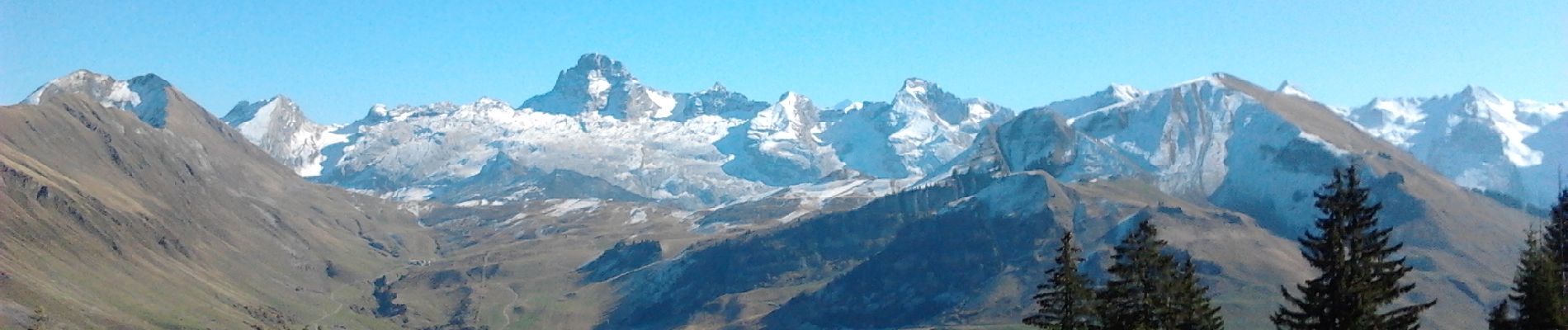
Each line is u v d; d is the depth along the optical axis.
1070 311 135.00
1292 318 119.31
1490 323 134.62
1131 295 131.38
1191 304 131.62
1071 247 137.12
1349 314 112.00
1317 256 116.19
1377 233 114.38
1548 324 125.81
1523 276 130.25
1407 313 115.00
